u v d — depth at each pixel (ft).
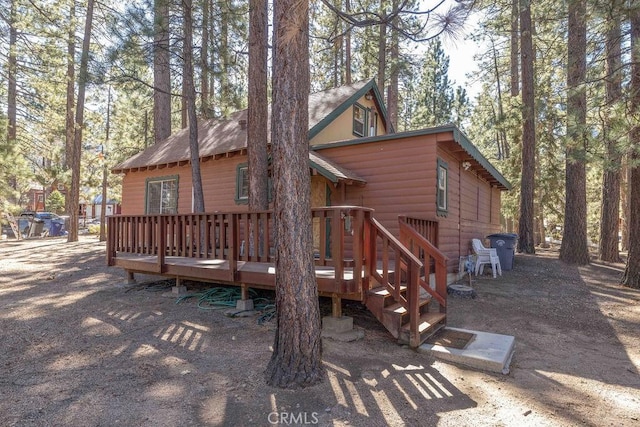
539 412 9.72
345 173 25.88
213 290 20.42
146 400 9.77
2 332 14.79
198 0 28.45
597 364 13.42
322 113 33.06
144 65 28.99
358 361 12.44
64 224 66.03
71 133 58.49
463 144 26.16
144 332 14.90
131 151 63.57
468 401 10.17
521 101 47.55
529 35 44.19
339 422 8.91
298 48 11.03
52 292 21.49
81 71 28.17
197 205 27.58
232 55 31.17
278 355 10.93
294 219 10.87
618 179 39.27
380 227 14.92
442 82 100.37
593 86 26.53
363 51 53.11
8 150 37.14
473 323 17.90
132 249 22.43
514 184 57.41
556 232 87.45
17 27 45.39
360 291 14.34
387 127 44.21
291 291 10.84
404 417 9.23
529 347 15.01
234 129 36.37
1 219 41.24
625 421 9.41
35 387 10.43
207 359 12.35
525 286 26.13
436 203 24.95
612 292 24.62
